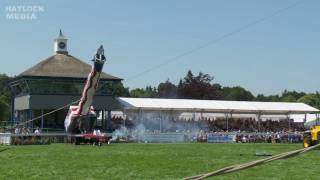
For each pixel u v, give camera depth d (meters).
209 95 139.38
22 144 65.19
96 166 29.55
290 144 69.31
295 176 23.64
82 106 67.19
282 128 94.19
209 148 54.19
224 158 37.50
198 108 87.44
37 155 39.91
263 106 93.38
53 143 68.25
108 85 84.69
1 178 22.75
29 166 29.44
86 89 66.94
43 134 68.06
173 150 49.12
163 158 36.81
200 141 78.81
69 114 67.62
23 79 81.75
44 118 82.75
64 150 48.09
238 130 91.12
